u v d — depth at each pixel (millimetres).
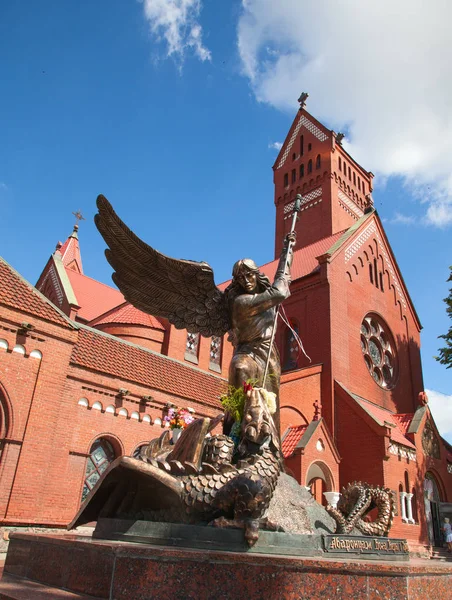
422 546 24234
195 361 30297
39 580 5809
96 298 38781
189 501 6070
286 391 25953
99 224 7863
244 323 8656
